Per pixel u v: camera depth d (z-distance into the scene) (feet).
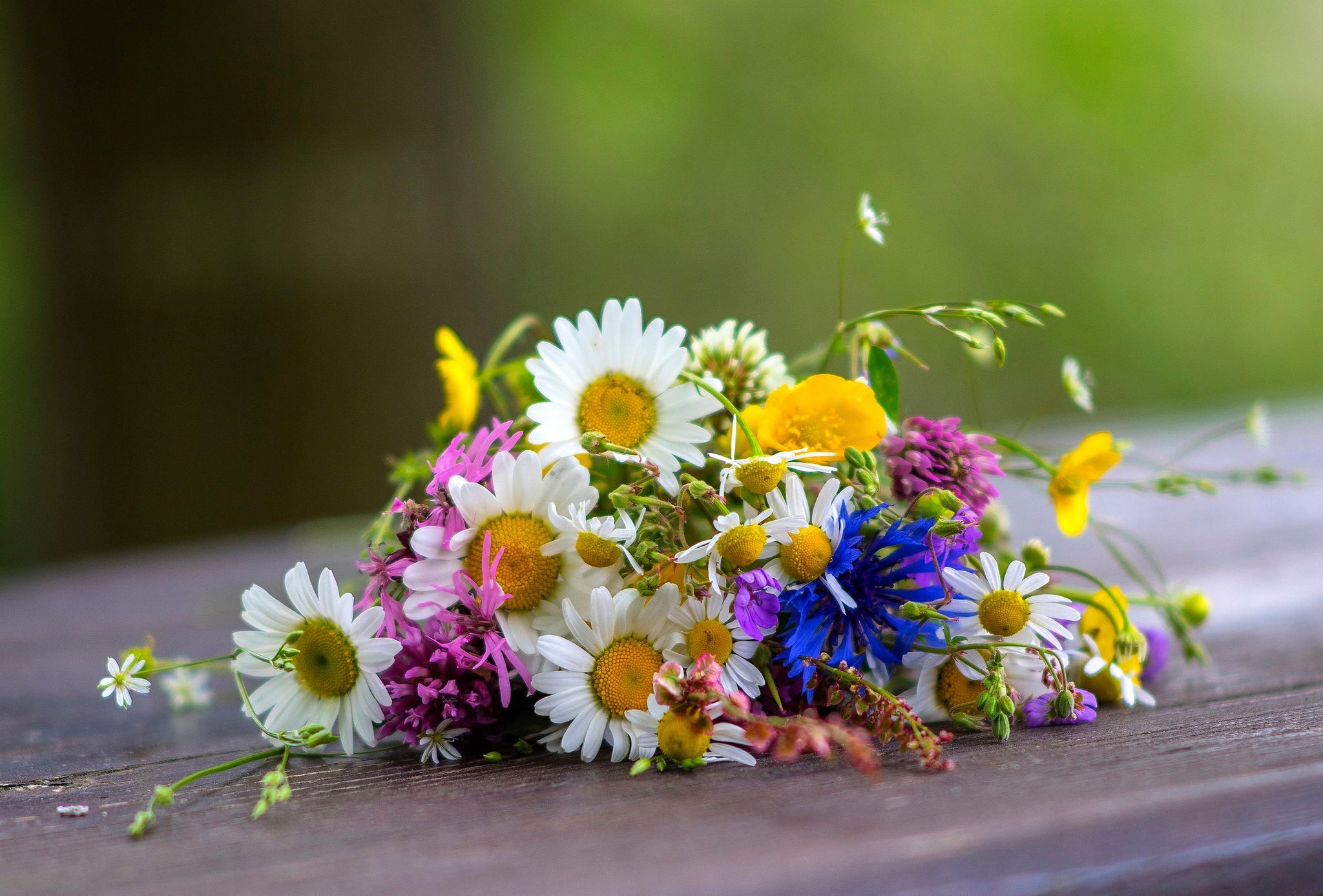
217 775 2.31
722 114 13.57
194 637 3.01
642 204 13.55
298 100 5.84
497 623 2.27
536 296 12.91
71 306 5.90
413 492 2.55
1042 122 13.47
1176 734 2.25
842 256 2.41
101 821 2.20
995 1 13.37
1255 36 13.55
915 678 2.39
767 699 2.31
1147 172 13.55
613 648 2.27
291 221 5.86
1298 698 2.37
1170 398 13.67
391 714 2.30
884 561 2.30
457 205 6.22
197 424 5.87
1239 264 13.64
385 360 5.97
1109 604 2.39
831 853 2.04
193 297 5.84
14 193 9.93
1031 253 13.57
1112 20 13.34
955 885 2.02
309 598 2.28
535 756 2.30
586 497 2.27
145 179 5.81
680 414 2.32
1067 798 2.10
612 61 13.32
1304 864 2.05
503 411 2.57
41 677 2.80
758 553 2.24
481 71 6.58
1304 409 6.99
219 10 5.74
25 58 5.89
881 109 13.57
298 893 2.05
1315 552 3.16
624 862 2.05
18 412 10.66
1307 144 13.55
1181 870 2.04
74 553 6.02
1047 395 13.51
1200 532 3.57
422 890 2.04
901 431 2.38
